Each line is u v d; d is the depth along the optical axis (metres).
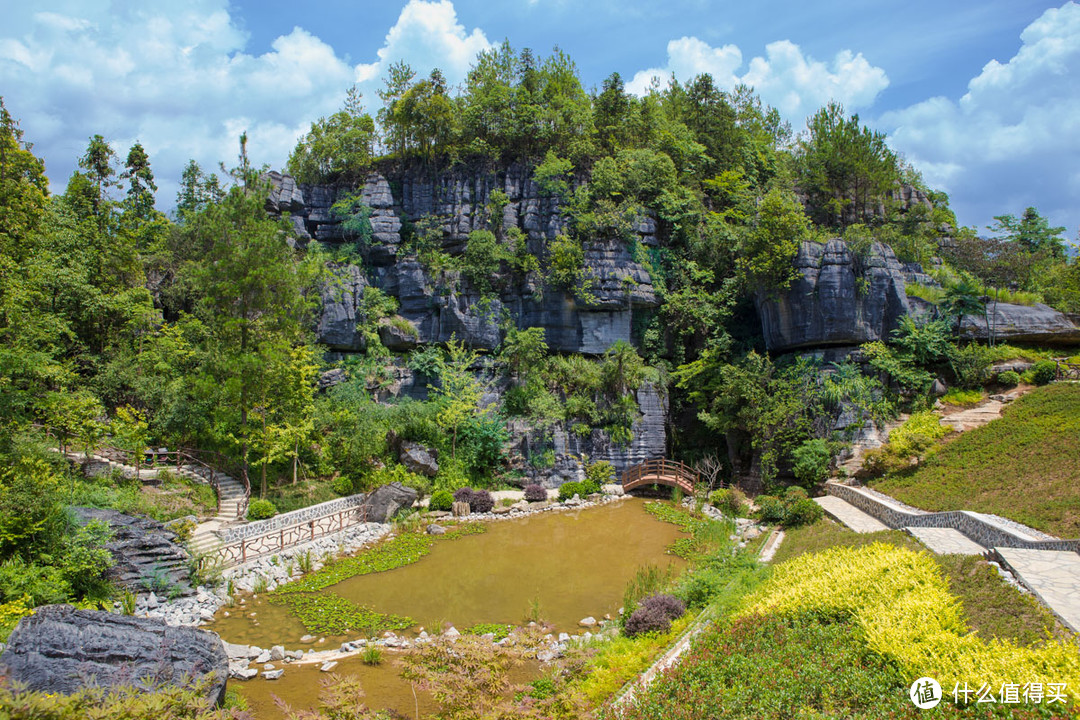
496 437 32.94
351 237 39.69
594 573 21.50
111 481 22.64
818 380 31.47
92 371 29.44
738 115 53.28
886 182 40.12
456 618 17.58
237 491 26.47
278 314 27.38
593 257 37.06
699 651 11.48
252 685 13.51
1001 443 24.75
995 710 8.06
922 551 16.28
